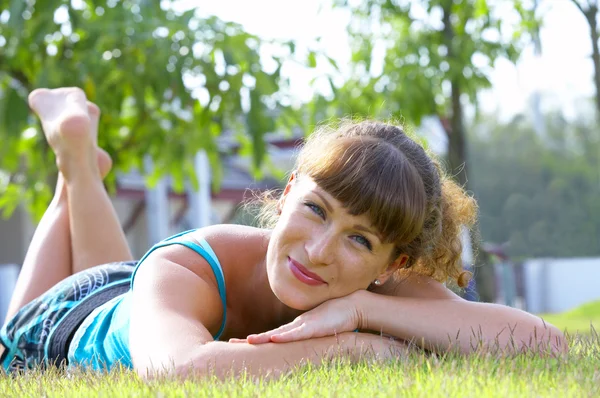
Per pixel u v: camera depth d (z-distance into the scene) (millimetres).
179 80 5680
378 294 2135
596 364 1729
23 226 14484
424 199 2051
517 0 7195
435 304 2119
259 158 5871
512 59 7172
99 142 6383
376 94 6859
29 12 5766
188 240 2252
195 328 1952
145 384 1616
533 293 20828
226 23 5953
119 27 5707
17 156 6785
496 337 1929
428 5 6992
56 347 2561
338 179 1956
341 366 1817
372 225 1985
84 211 3240
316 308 2037
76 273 3059
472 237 2697
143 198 13469
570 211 43000
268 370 1744
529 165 45188
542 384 1519
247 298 2303
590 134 44969
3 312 11508
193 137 6281
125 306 2283
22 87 6172
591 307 10984
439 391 1455
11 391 1686
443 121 7738
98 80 5809
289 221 2014
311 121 6262
